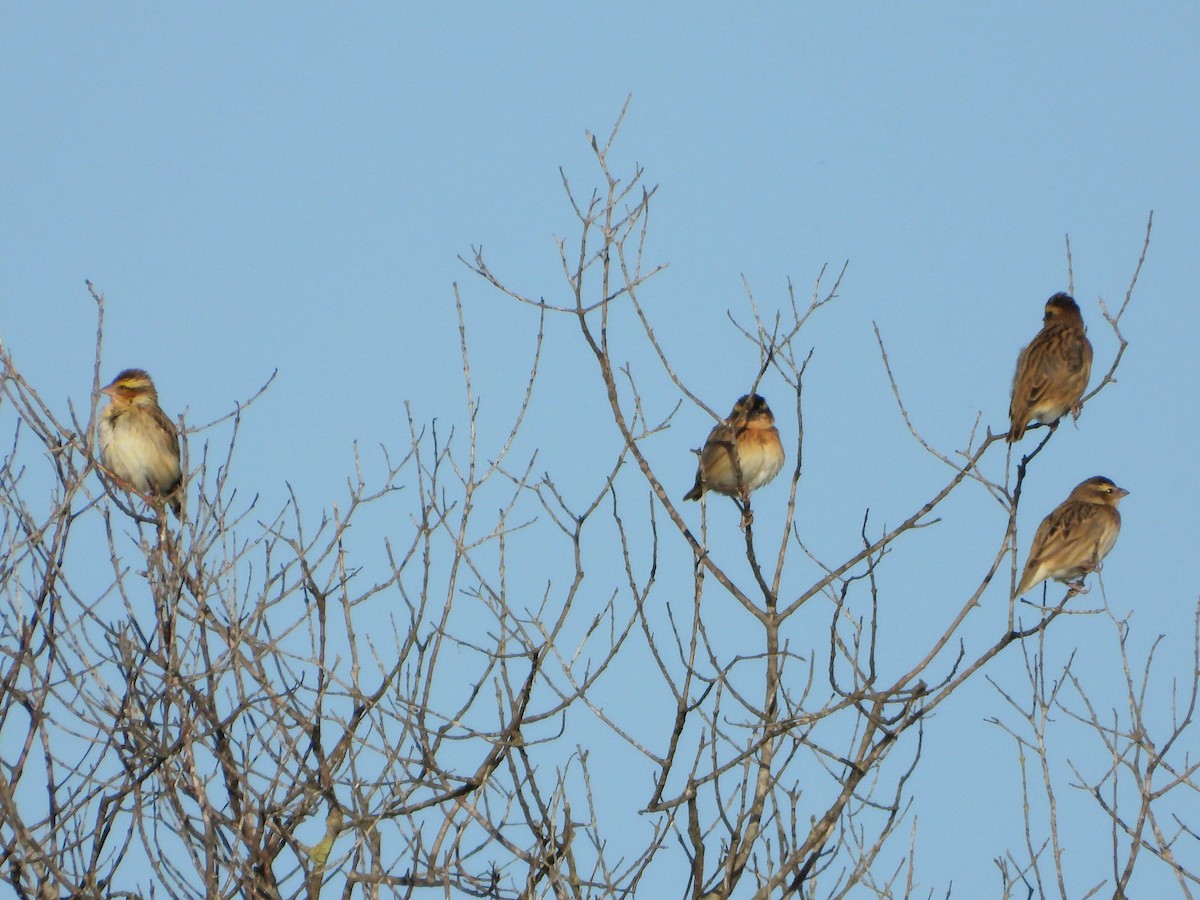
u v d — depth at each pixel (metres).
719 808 11.81
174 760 11.67
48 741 11.34
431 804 11.97
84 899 10.55
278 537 12.58
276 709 11.77
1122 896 11.53
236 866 10.90
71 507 12.16
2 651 11.45
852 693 12.57
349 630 12.21
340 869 11.64
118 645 11.99
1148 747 12.19
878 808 12.16
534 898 11.18
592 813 11.70
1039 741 12.29
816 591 13.71
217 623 12.17
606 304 14.14
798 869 11.99
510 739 11.77
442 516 12.45
